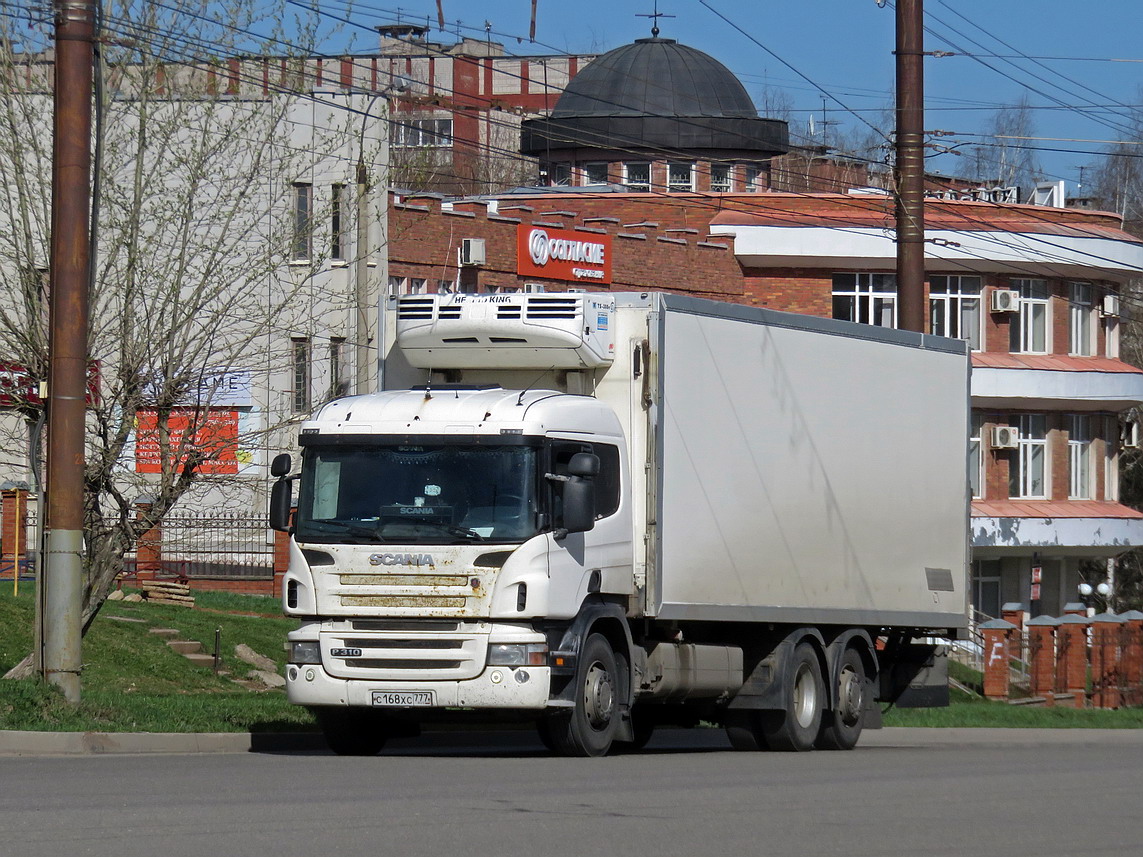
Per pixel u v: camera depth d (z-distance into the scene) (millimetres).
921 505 51719
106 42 48781
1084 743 62625
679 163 147500
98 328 49406
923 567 51781
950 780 35438
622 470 40688
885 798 30859
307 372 58656
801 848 23922
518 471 37750
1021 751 52219
